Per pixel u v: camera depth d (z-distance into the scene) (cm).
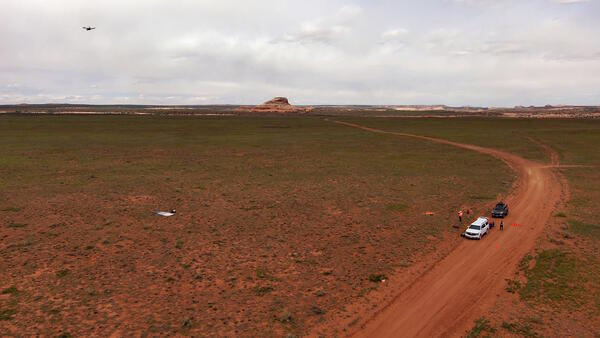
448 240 4025
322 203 5509
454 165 8856
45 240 3909
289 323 2497
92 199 5562
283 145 12469
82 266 3322
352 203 5516
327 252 3703
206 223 4562
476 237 4012
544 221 4616
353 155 10456
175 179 7119
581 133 14900
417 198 5822
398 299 2827
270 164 8950
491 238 4075
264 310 2655
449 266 3384
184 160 9319
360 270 3303
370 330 2445
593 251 3647
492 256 3594
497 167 8519
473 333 2400
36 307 2639
